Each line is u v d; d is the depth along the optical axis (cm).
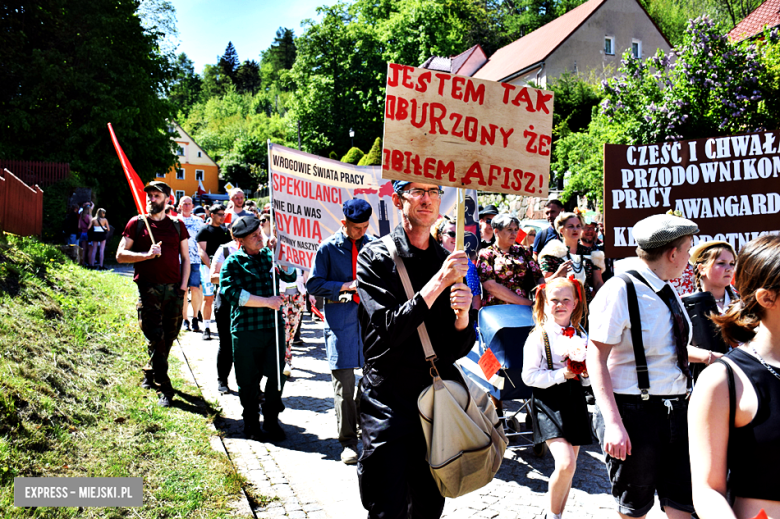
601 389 269
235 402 554
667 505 273
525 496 388
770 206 539
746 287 175
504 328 450
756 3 3519
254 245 477
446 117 263
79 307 703
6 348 457
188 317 916
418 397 246
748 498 164
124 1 2653
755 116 1062
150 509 321
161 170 2797
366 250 261
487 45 5181
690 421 174
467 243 640
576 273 548
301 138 4738
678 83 1112
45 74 2283
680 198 549
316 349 820
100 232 1719
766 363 168
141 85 2552
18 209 1246
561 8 5175
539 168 273
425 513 264
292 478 402
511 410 566
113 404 461
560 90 2647
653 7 3916
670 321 274
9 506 290
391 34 4503
